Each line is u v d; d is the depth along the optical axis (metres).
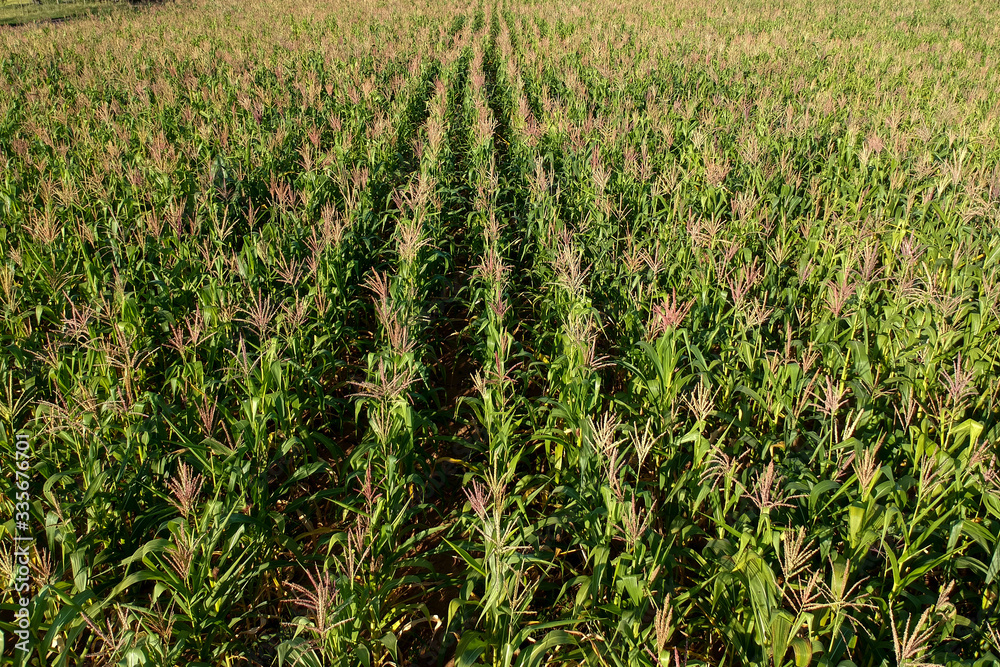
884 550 4.25
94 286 7.20
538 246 9.23
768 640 3.48
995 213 8.35
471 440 6.38
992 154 11.48
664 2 36.31
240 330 6.65
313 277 8.01
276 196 10.41
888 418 5.20
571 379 5.73
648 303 7.16
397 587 4.51
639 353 6.32
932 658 3.55
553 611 4.43
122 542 4.58
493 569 3.67
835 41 24.23
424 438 5.89
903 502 4.12
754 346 6.06
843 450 4.71
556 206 9.81
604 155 12.00
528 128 13.14
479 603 3.89
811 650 3.30
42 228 7.55
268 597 4.68
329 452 6.28
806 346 6.60
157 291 7.57
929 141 11.96
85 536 4.20
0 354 6.05
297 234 8.84
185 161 11.84
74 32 29.17
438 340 8.18
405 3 37.50
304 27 31.41
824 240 8.23
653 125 13.84
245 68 21.28
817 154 12.30
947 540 4.24
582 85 17.47
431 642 4.50
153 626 3.69
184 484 3.91
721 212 9.70
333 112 15.59
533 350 7.58
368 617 4.03
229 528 4.35
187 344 5.98
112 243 7.99
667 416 5.27
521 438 6.08
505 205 10.33
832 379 5.97
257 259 7.98
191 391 5.79
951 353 6.11
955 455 4.81
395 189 10.56
